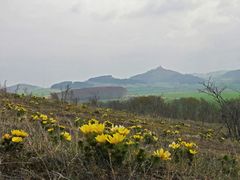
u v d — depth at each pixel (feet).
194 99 151.23
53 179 10.96
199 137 48.42
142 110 114.32
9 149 12.68
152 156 12.65
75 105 77.56
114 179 11.06
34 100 69.62
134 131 27.99
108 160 11.87
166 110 123.95
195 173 14.19
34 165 12.10
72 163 11.94
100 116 65.77
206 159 18.02
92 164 11.86
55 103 72.69
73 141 14.16
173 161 14.78
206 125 89.56
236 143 42.19
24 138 14.14
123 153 11.83
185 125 78.18
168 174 12.48
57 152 13.03
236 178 14.97
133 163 12.41
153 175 12.57
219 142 43.55
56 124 19.98
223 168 15.83
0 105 42.22
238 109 55.36
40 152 13.00
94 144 11.93
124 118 69.26
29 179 11.07
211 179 14.23
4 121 20.35
